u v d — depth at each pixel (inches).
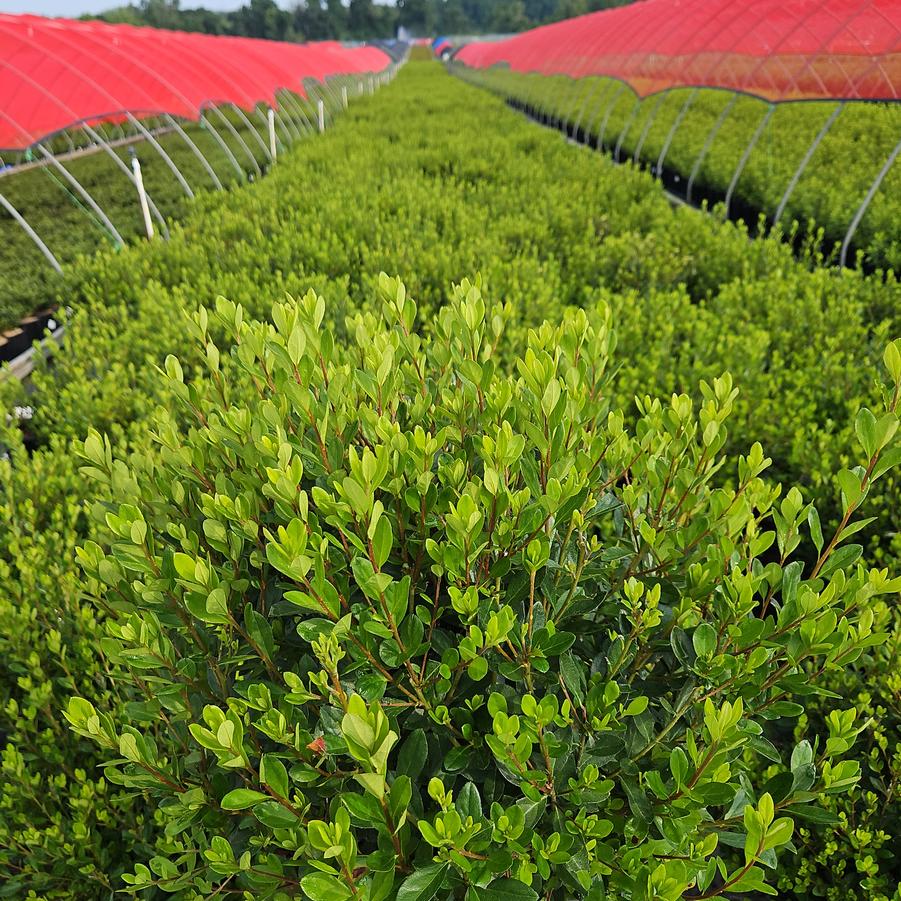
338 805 55.2
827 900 91.0
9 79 385.1
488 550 63.4
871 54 366.0
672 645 64.0
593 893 55.0
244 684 64.6
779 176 423.2
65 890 92.4
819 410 171.8
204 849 66.5
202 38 681.6
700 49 494.3
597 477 70.9
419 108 852.6
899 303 217.8
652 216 321.1
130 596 69.1
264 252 260.1
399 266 237.1
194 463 74.5
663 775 62.5
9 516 128.8
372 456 51.7
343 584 62.5
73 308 262.4
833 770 58.3
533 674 63.1
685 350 182.2
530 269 230.5
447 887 52.9
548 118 973.2
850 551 63.3
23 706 110.6
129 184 586.6
